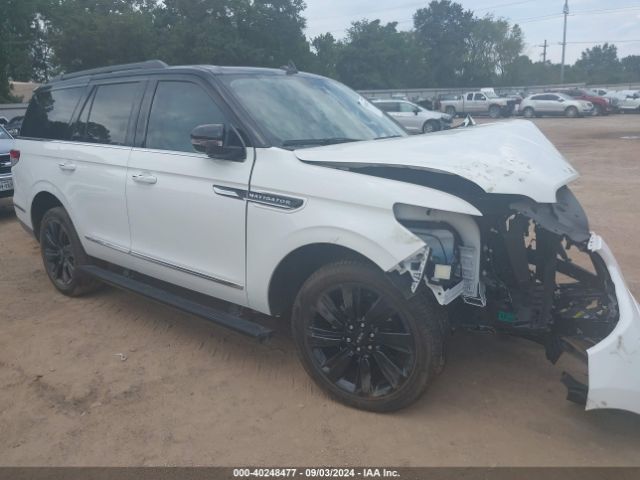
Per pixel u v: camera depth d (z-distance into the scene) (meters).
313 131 3.77
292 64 4.49
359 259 3.17
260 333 3.44
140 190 4.09
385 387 3.24
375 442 3.05
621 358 2.69
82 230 4.77
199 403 3.47
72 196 4.78
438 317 3.06
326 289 3.24
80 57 38.59
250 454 2.99
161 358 4.05
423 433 3.11
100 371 3.88
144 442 3.12
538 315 3.16
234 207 3.50
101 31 37.50
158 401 3.51
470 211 2.84
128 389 3.64
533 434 3.08
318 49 63.50
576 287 3.45
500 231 3.12
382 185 2.97
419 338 3.00
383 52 65.75
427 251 2.83
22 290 5.48
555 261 3.10
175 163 3.84
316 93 4.24
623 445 2.98
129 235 4.31
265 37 44.84
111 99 4.56
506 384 3.58
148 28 39.97
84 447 3.09
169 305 3.99
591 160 14.95
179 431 3.20
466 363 3.84
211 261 3.74
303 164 3.24
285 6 45.22
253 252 3.46
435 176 3.10
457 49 81.38
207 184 3.65
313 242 3.15
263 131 3.50
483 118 39.16
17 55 36.19
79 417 3.36
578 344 2.98
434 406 3.36
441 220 3.03
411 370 3.06
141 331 4.49
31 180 5.27
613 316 2.93
